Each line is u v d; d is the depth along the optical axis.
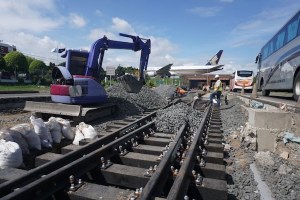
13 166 4.89
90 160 4.84
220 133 8.65
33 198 3.54
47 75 57.28
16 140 5.64
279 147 6.72
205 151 6.19
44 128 6.48
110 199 3.72
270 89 19.70
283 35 16.05
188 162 4.59
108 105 12.11
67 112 10.23
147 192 3.48
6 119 11.05
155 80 53.00
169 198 3.33
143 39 14.56
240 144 7.41
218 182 4.34
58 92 10.72
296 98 13.27
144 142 7.34
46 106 10.67
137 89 13.71
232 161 6.34
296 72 13.31
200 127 8.03
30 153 5.88
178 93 29.56
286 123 6.87
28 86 43.03
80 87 10.60
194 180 4.36
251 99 16.22
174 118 9.50
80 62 12.08
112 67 22.05
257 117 6.99
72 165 4.29
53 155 5.43
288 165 6.02
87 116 10.62
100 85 11.73
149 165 5.45
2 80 43.75
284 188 4.95
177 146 5.96
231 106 19.69
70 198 3.86
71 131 7.49
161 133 8.45
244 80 37.25
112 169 4.79
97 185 4.09
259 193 4.76
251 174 5.59
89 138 7.20
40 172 4.21
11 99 14.48
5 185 3.58
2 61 49.22
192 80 79.06
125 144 6.40
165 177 4.38
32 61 66.56
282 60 15.97
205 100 23.81
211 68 66.44
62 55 11.85
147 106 15.71
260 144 6.94
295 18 13.58
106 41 12.48
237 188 4.94
